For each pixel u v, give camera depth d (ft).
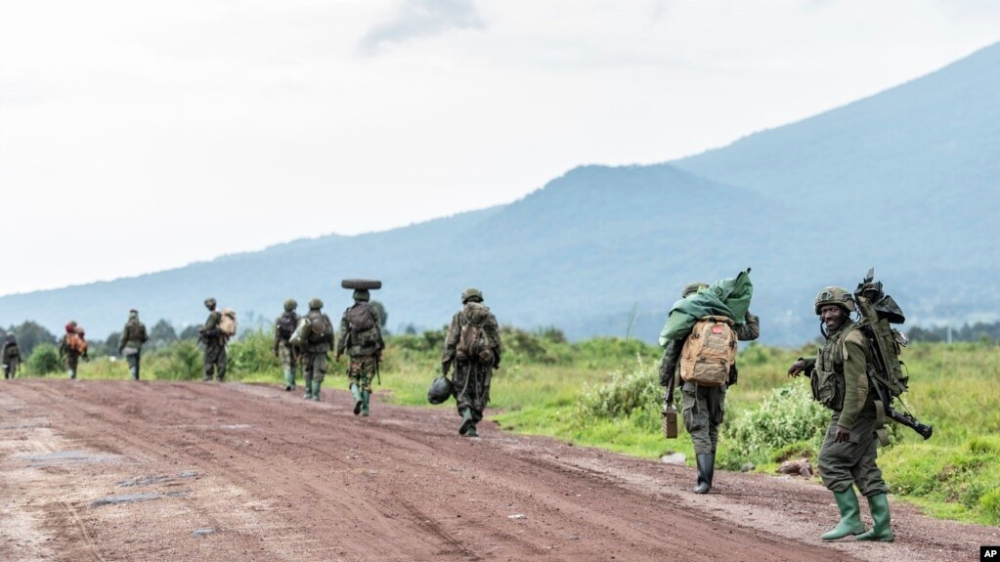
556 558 30.19
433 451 52.80
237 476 43.60
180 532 33.58
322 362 90.07
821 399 34.47
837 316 34.35
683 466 52.54
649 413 67.92
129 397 83.56
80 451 51.57
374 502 38.06
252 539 32.55
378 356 75.00
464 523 34.78
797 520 37.37
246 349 129.39
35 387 93.40
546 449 57.52
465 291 64.95
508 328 182.29
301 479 42.80
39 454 50.67
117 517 35.91
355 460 48.34
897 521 38.40
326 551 31.04
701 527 35.40
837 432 33.96
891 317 34.50
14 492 40.57
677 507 39.47
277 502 38.06
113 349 258.98
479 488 41.39
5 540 32.83
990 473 44.24
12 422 64.95
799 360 35.76
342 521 34.96
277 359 128.26
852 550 32.42
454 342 63.41
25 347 438.81
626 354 177.17
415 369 130.11
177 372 131.64
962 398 64.34
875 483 33.96
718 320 43.68
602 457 54.80
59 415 69.00
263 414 71.36
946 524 38.27
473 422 63.21
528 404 86.07
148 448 52.44
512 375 118.93
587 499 40.11
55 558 30.66
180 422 64.95
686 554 31.09
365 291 75.31
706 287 45.06
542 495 40.42
